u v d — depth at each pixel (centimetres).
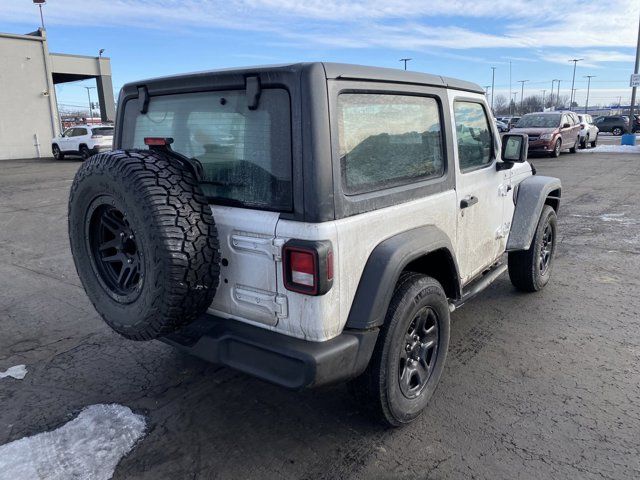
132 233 257
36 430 300
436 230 301
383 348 266
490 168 393
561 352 387
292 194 234
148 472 264
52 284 572
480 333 421
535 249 477
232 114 255
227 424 305
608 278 555
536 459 269
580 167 1619
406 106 291
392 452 276
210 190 265
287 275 235
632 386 338
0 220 943
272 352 239
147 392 342
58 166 2077
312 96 227
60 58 2969
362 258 252
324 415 312
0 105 2538
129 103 317
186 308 243
